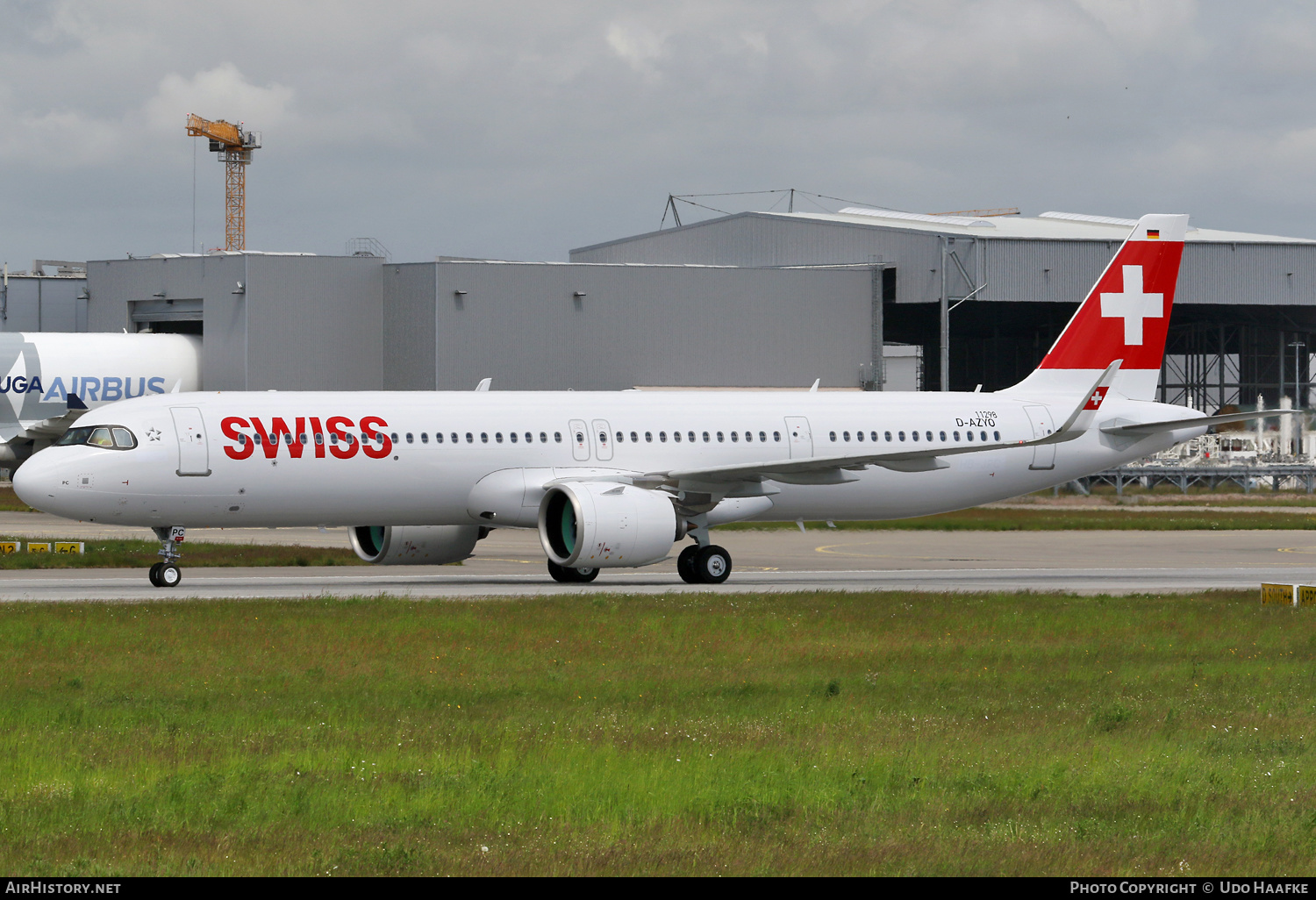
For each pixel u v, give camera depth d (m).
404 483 120.75
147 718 59.31
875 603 105.88
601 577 137.12
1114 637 89.75
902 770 50.16
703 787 47.25
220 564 147.75
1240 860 40.19
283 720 58.91
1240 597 114.44
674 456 130.00
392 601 102.44
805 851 40.34
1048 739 56.19
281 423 117.81
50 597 108.12
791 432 134.88
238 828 42.19
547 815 43.66
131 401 118.50
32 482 111.69
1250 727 59.81
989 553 177.38
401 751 52.50
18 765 49.66
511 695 66.06
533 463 124.69
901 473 138.75
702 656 79.12
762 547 185.38
